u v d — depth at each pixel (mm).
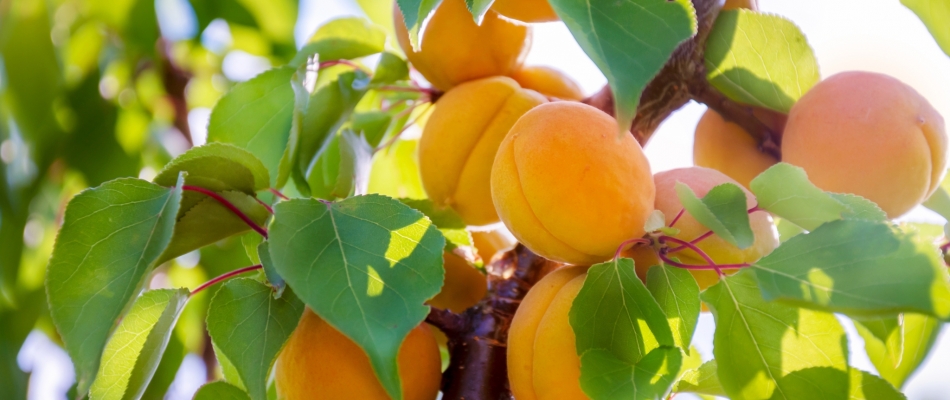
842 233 198
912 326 304
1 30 533
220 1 568
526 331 235
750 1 321
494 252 350
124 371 245
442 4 306
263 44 589
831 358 216
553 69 338
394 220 214
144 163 590
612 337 224
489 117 299
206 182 234
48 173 541
